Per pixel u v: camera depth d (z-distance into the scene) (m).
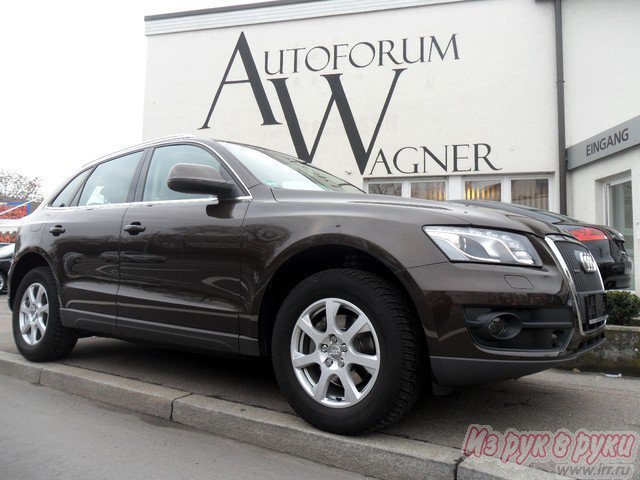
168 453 2.75
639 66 8.61
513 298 2.40
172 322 3.31
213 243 3.14
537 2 9.30
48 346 4.19
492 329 2.39
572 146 8.94
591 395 3.49
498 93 9.39
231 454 2.74
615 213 8.38
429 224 2.57
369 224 2.65
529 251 2.60
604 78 8.88
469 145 9.46
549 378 4.02
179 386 3.61
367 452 2.52
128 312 3.57
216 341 3.10
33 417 3.30
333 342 2.69
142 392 3.41
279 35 10.50
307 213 2.88
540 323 2.46
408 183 9.86
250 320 2.95
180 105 10.96
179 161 3.72
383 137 9.84
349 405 2.60
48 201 4.77
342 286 2.63
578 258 2.92
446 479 2.36
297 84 10.35
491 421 2.94
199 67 10.91
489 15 9.50
